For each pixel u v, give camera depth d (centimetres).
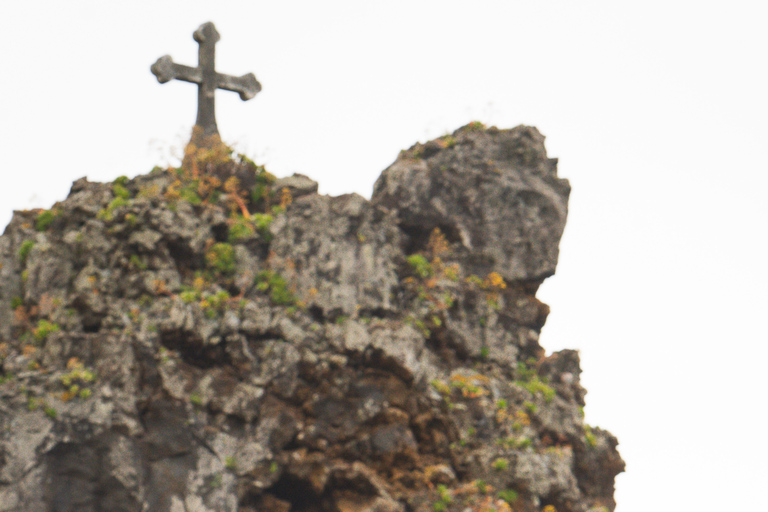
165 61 10081
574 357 9938
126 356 8344
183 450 8288
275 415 8606
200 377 8531
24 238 9294
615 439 9762
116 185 9481
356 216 9519
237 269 9150
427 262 9831
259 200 9738
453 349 9556
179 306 8638
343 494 8631
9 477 7919
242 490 8394
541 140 10675
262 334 8825
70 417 8100
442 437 8906
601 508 9319
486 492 8838
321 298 9175
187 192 9406
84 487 8019
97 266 8794
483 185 10312
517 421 9194
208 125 10156
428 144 10588
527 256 10194
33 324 8894
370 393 8825
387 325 9069
